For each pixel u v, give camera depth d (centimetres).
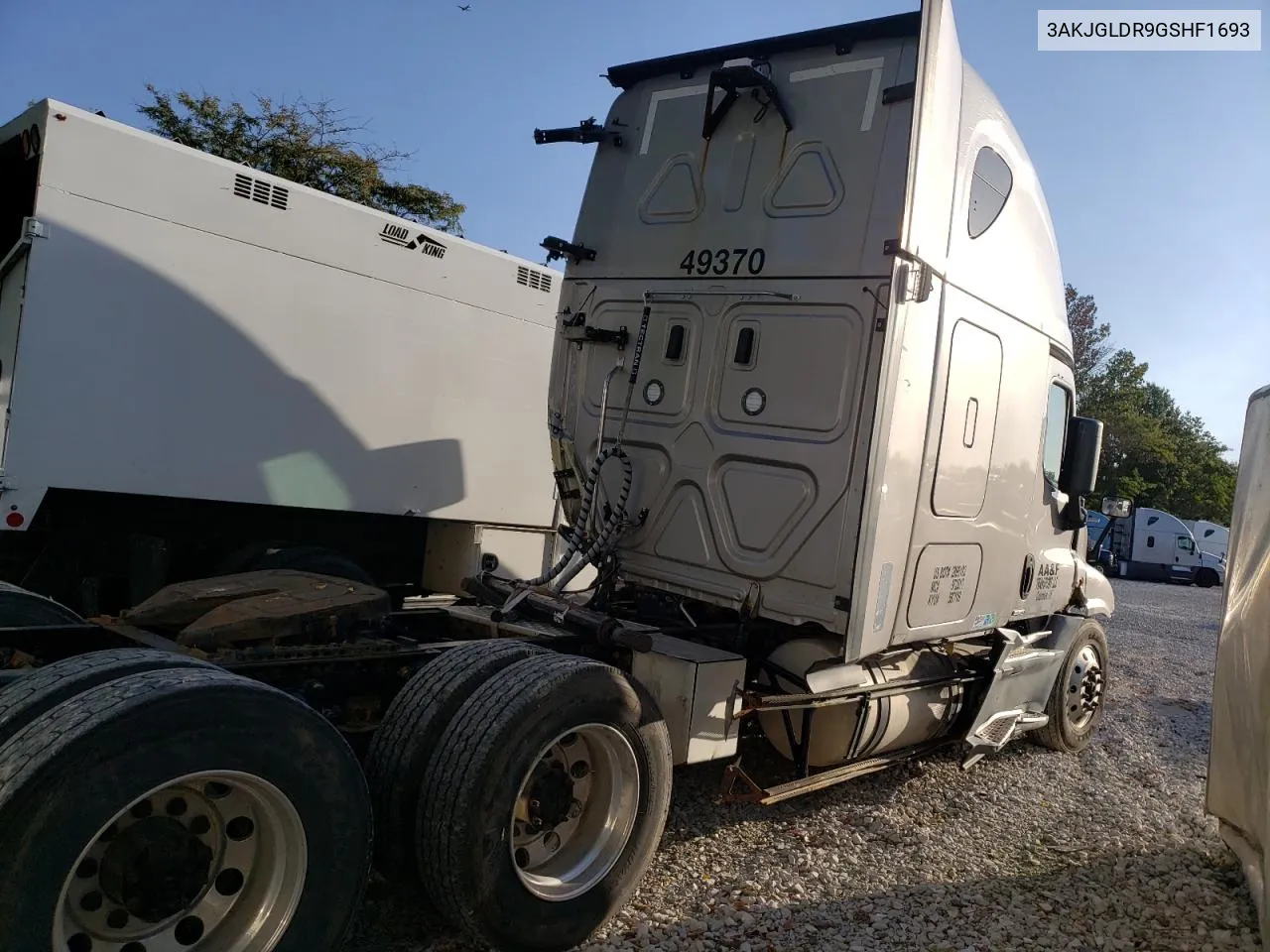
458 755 316
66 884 229
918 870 452
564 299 546
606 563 496
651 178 518
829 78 457
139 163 584
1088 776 634
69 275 555
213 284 621
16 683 265
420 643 432
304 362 671
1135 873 465
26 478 543
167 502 638
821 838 479
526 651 361
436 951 336
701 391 471
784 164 463
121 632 377
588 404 524
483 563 796
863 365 417
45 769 226
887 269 416
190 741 247
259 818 274
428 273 744
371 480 715
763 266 458
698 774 546
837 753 485
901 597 457
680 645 432
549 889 340
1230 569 489
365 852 289
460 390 773
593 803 365
